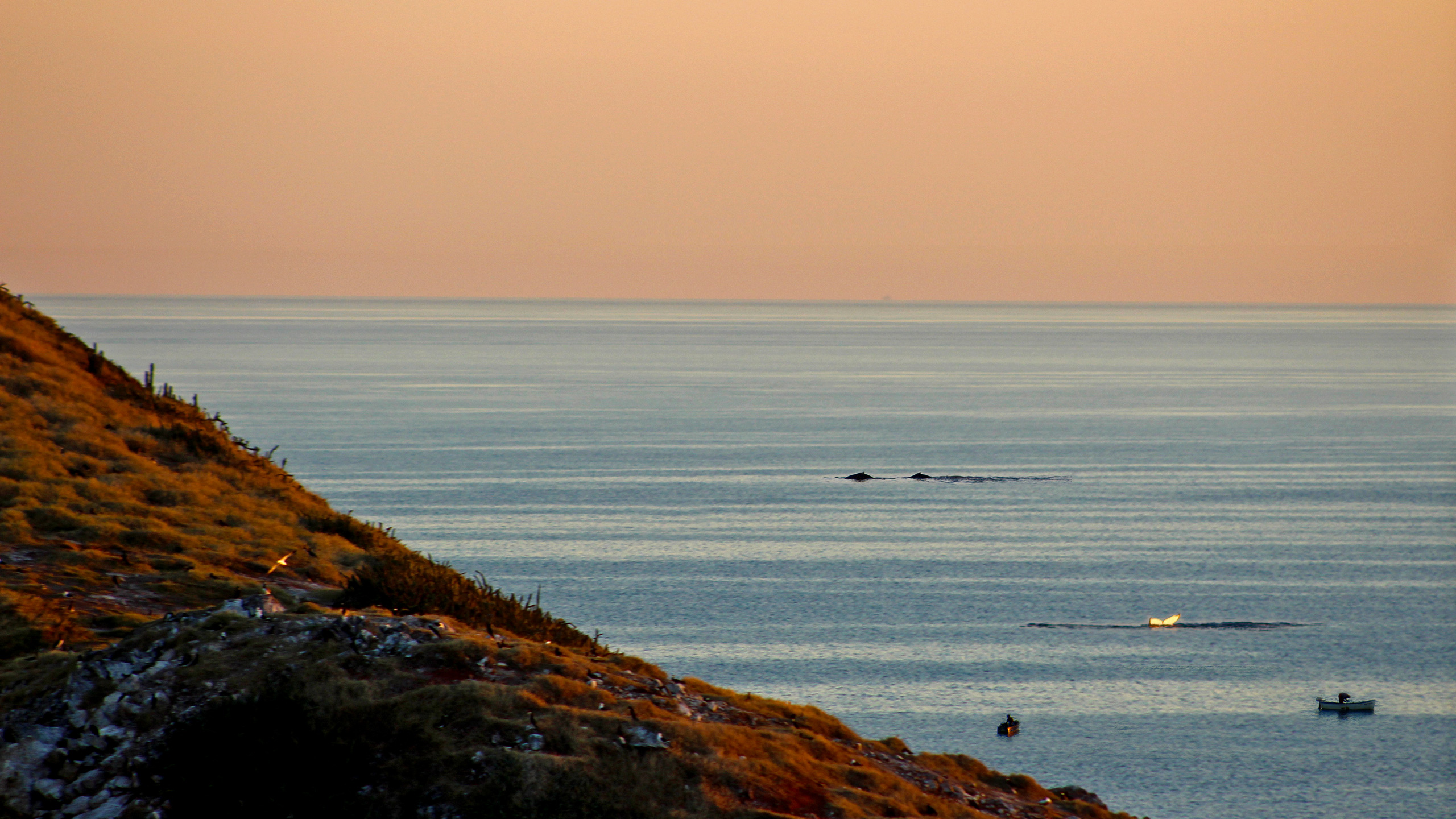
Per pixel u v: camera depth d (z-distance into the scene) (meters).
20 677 48.50
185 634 50.28
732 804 44.81
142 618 61.69
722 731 49.84
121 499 88.56
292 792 41.84
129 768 43.00
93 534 78.12
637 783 43.97
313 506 103.94
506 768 43.03
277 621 51.88
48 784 42.62
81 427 101.75
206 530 85.12
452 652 51.50
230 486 100.69
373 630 52.78
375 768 43.44
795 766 49.84
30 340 119.00
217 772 42.34
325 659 49.28
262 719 44.44
